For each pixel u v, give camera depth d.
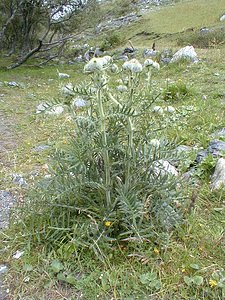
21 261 1.99
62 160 2.07
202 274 1.84
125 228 2.04
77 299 1.77
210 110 4.55
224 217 2.30
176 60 8.05
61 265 1.93
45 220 2.15
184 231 2.10
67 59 12.41
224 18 16.61
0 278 1.93
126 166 2.06
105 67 1.81
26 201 2.35
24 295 1.83
